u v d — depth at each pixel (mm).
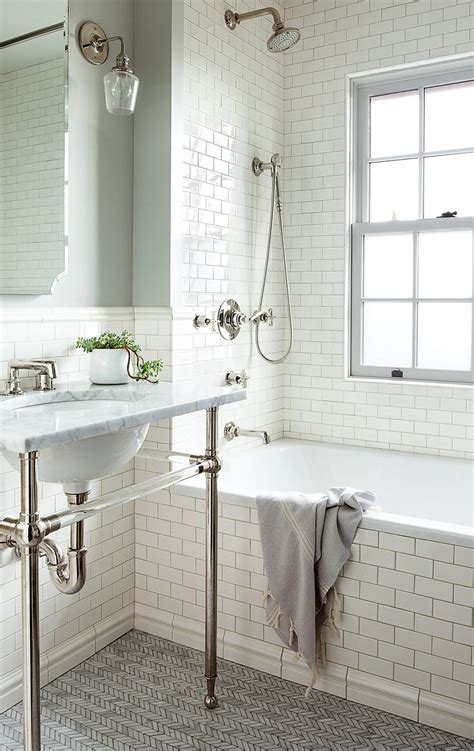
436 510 3133
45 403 2039
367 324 3564
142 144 2678
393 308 3492
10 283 2119
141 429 1855
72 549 1821
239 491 2469
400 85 3395
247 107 3211
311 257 3529
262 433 3096
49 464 1648
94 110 2500
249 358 3320
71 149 2404
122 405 1824
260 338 3412
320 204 3480
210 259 2961
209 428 2172
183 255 2768
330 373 3520
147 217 2686
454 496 3092
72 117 2400
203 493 2562
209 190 2934
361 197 3518
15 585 2229
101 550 2600
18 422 1549
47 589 2357
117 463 1794
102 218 2566
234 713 2199
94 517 2557
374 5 3287
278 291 3570
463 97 3283
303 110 3500
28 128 2145
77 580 1814
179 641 2656
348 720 2158
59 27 2248
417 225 3348
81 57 2428
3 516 2145
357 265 3516
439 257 3375
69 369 2412
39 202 2205
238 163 3158
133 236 2727
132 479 2770
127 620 2748
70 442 1615
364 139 3488
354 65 3350
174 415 1832
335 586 2244
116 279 2656
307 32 3465
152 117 2646
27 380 2221
